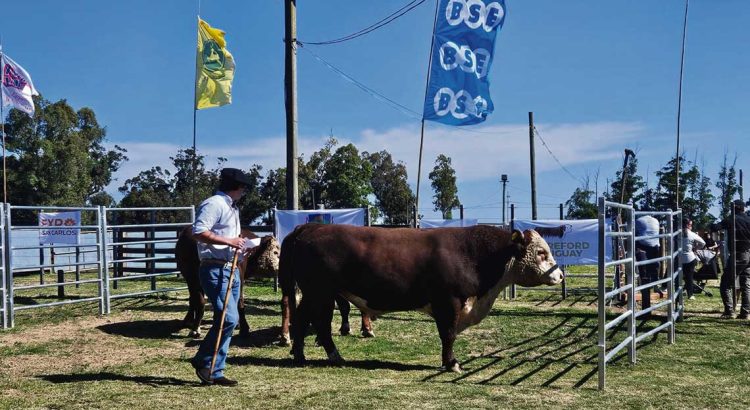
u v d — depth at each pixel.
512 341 9.22
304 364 7.64
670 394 6.20
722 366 7.62
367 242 7.61
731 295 11.58
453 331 7.48
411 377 7.03
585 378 6.95
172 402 5.71
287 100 14.43
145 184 47.22
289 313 8.87
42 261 15.09
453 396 5.99
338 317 11.34
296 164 14.45
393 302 7.62
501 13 12.38
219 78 16.94
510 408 5.59
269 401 5.75
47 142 41.78
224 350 6.52
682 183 32.44
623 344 7.34
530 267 7.64
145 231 16.89
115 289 15.34
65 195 43.16
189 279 9.41
